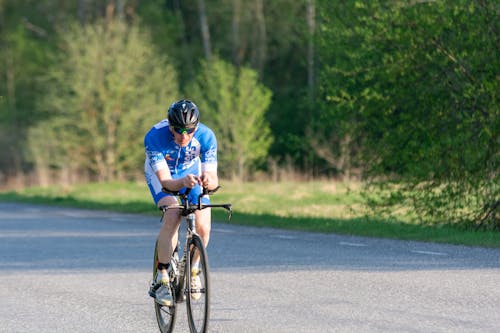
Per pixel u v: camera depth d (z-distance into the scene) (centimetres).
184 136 1961
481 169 4462
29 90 17100
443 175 4566
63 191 10088
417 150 4653
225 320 2220
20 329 2214
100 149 12456
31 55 17000
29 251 3966
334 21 5084
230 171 12756
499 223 4550
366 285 2700
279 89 16050
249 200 7556
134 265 3359
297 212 6175
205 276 1894
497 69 4356
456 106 4522
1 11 18312
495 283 2670
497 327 2036
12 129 16775
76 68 12388
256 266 3212
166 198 2092
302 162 14388
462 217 4669
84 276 3102
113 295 2678
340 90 4788
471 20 4384
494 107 4316
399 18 4494
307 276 2928
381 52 4753
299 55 16025
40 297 2675
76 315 2370
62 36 13175
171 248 2061
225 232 4612
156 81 12838
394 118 4809
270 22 16388
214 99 12862
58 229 5112
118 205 7225
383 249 3647
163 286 2061
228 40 16325
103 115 12281
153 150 2038
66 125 12600
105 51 12456
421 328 2047
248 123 12550
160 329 2147
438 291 2550
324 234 4409
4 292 2798
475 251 3500
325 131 9388
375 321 2147
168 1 18238
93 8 16625
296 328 2098
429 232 4288
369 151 4931
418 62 4559
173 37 17162
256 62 16338
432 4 4462
